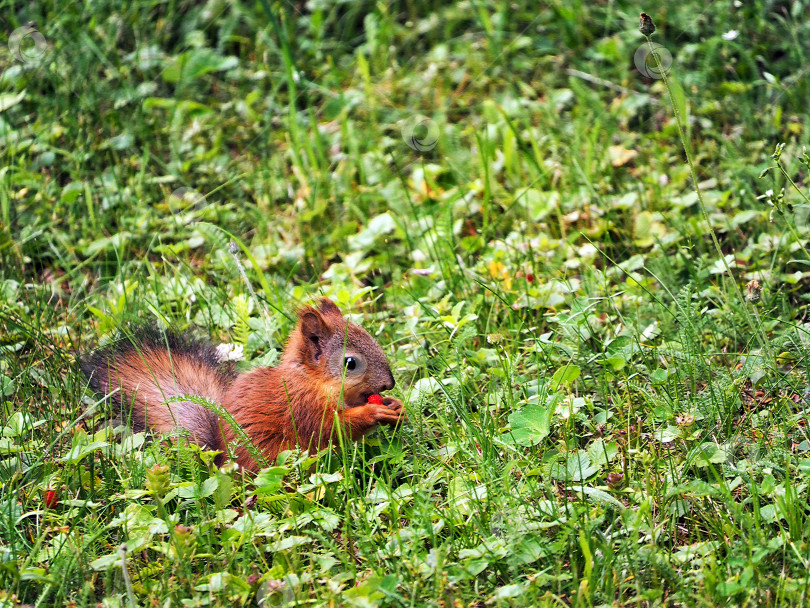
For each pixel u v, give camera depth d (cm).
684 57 1453
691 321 891
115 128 1455
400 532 693
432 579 656
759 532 662
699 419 813
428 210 1245
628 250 1141
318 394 820
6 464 805
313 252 1218
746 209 1185
